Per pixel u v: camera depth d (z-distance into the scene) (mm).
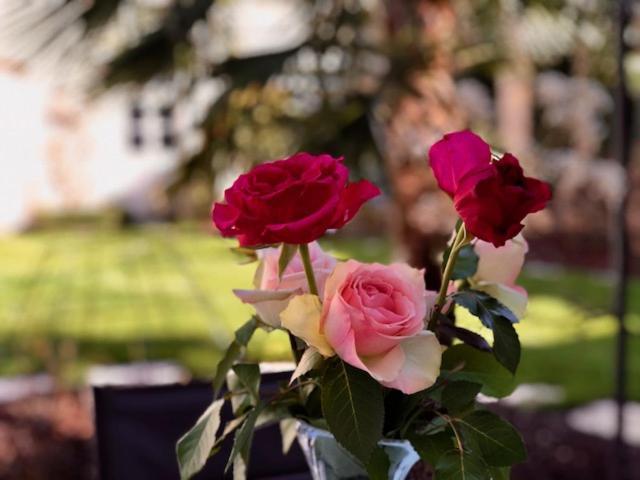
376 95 3475
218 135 3629
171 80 3719
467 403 807
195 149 3705
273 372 1089
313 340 781
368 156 3389
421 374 774
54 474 3379
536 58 4145
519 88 10227
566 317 6750
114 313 7438
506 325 817
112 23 3613
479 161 769
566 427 3916
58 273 9820
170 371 5059
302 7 3744
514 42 3990
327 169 798
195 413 1463
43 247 12289
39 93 14914
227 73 3566
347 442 755
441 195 3680
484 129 4000
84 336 6484
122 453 1450
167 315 7117
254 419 832
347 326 761
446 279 838
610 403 4414
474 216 748
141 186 15391
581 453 3574
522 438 792
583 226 9672
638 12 3260
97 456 1453
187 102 3768
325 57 3545
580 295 7723
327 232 864
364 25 3656
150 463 1447
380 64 3582
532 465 3543
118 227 14609
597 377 4969
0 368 5410
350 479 853
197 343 6031
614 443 2820
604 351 5625
